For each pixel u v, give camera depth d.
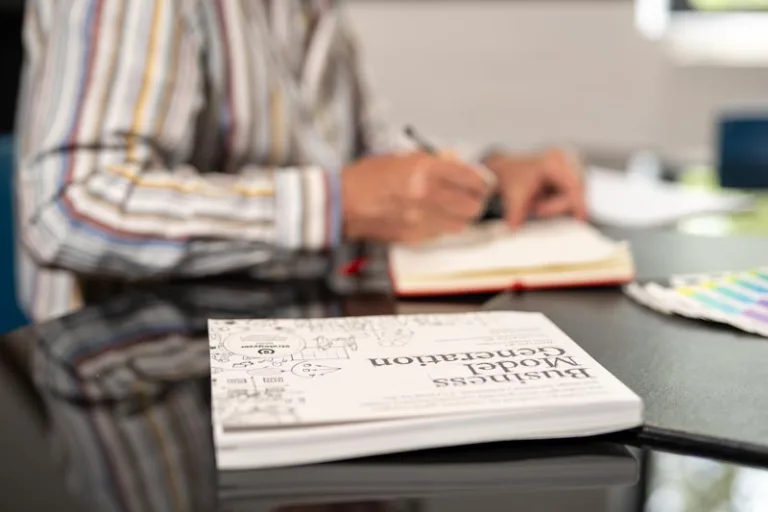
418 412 0.42
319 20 1.15
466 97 2.36
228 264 0.80
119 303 0.73
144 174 0.78
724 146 1.61
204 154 0.94
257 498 0.39
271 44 1.02
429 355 0.50
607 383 0.46
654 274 0.77
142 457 0.43
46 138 0.76
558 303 0.70
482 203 0.86
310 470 0.41
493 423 0.43
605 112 2.33
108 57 0.78
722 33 2.25
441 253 0.81
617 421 0.44
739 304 0.65
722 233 0.95
